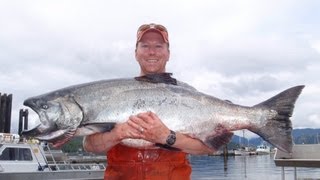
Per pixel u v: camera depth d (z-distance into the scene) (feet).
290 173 38.14
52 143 4.33
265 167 54.49
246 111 4.60
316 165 10.96
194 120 4.42
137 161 4.39
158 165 4.38
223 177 38.24
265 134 4.60
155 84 4.42
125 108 4.28
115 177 4.45
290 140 4.58
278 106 4.66
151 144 4.27
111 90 4.34
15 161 18.52
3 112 29.14
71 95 4.33
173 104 4.38
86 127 4.27
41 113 4.31
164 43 4.67
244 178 35.70
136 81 4.42
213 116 4.49
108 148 4.26
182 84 4.65
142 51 4.64
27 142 19.35
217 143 4.49
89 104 4.28
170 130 4.16
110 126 4.18
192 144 4.31
